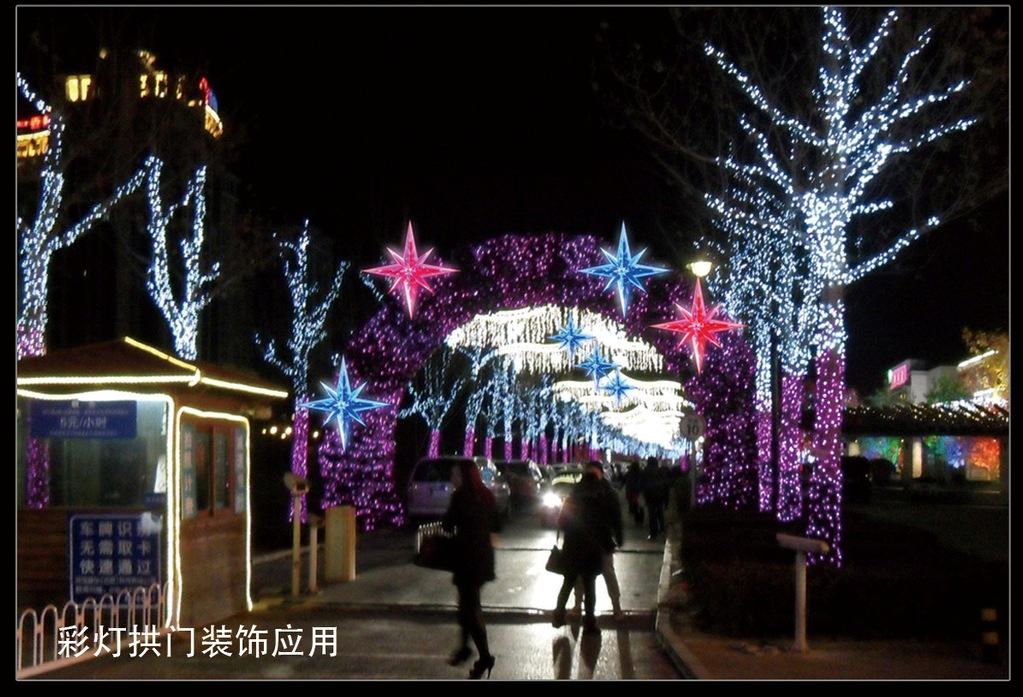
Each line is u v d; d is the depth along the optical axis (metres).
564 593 13.30
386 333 26.11
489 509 10.66
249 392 14.51
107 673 10.70
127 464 13.93
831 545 14.87
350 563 18.09
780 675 10.26
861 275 15.77
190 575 13.24
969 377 65.25
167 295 20.61
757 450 28.66
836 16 14.06
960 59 13.77
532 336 25.25
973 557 15.15
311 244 39.59
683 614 14.25
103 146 19.56
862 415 50.31
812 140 14.82
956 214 15.13
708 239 22.39
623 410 67.94
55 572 12.89
